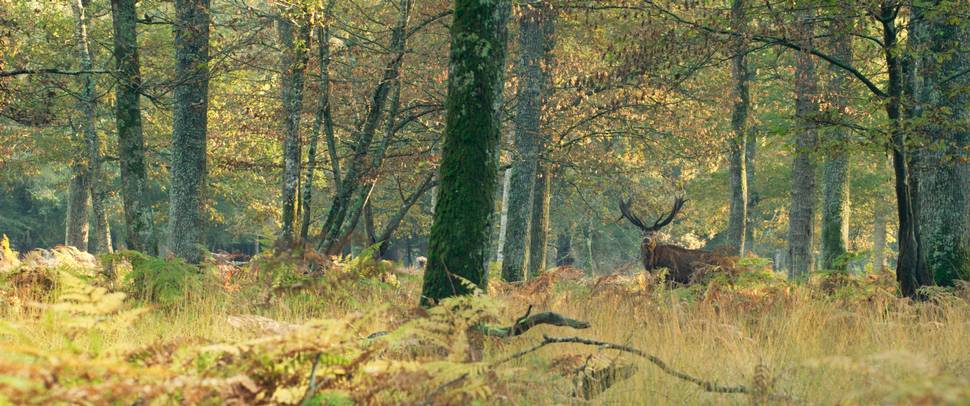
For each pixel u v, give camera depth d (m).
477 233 7.46
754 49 12.27
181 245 17.91
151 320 7.67
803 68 18.02
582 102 20.27
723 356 6.75
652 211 24.95
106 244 18.80
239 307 8.68
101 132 28.88
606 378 5.67
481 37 7.56
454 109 7.60
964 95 13.18
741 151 23.89
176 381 3.53
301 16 13.66
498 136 7.66
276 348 3.94
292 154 14.62
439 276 7.45
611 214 33.59
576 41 20.73
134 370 3.36
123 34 14.09
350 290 8.67
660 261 14.77
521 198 18.91
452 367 4.24
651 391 5.34
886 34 11.55
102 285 9.58
